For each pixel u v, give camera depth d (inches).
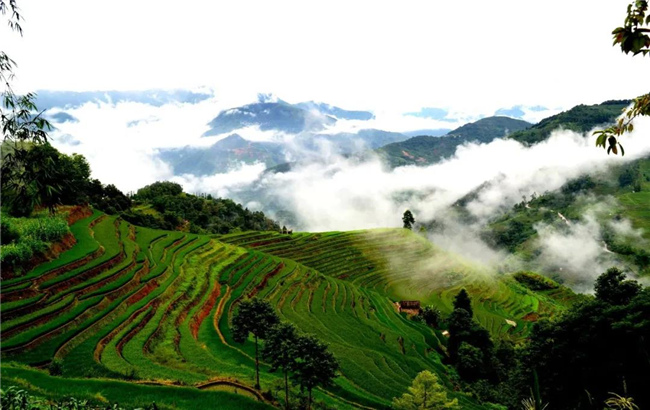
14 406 630.5
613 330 1253.1
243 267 3572.8
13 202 410.0
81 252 2261.3
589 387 1296.8
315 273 4288.9
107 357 1553.9
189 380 1491.1
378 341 2901.1
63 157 3324.3
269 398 1510.8
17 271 1852.9
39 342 1528.1
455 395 2268.7
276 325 1606.8
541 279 7529.5
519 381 1850.4
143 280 2354.8
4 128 383.9
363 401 1838.1
